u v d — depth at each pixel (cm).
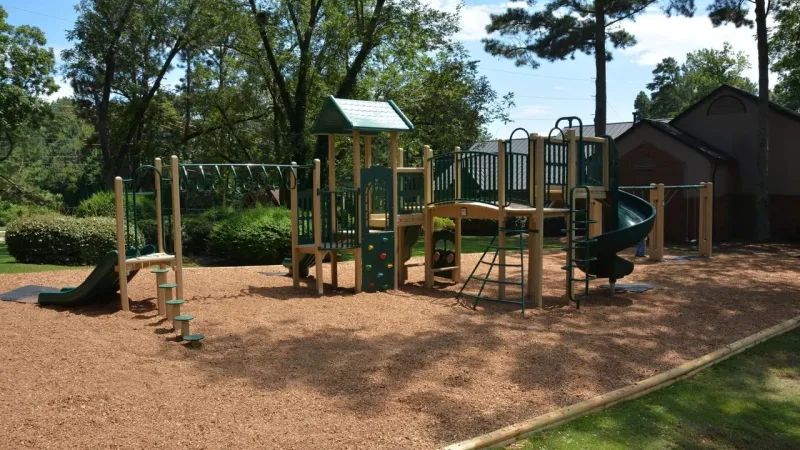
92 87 2902
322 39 2512
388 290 1004
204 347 637
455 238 1095
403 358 604
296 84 2648
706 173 2061
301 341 666
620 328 762
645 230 970
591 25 2162
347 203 975
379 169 992
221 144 2847
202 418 444
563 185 951
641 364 608
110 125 3014
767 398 541
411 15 2358
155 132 3003
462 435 425
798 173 2067
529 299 945
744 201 2178
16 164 4284
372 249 984
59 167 5556
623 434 454
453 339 682
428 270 1043
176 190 811
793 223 2086
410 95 2623
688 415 496
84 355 582
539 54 2188
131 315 764
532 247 959
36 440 400
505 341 679
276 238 1403
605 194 1007
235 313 798
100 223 1359
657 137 2175
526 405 488
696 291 1034
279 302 880
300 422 440
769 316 845
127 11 2703
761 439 455
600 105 2184
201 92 2892
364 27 2392
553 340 689
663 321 806
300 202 1007
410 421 447
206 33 2605
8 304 804
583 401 499
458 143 2897
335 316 792
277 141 2620
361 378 543
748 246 1881
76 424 427
